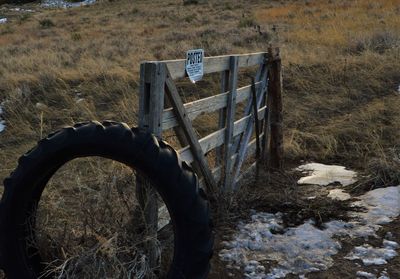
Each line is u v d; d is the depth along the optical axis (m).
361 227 4.57
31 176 3.54
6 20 44.41
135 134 3.51
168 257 3.89
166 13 32.44
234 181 5.43
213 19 26.62
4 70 13.80
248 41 16.31
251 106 5.91
